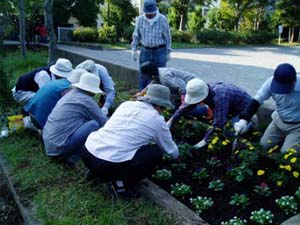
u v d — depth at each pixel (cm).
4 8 1656
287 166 342
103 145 320
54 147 399
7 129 525
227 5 2964
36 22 1941
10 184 391
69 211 322
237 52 1862
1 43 1441
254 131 480
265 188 336
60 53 1461
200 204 320
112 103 562
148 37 632
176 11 2861
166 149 340
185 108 444
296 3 2862
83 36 2122
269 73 1034
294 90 385
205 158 416
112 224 299
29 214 326
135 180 336
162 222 298
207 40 2484
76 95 399
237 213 315
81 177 379
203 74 996
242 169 360
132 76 844
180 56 1539
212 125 446
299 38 3009
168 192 355
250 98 449
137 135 318
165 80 501
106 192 350
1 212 382
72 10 2480
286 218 304
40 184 374
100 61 1016
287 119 405
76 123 396
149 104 329
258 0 2920
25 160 432
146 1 617
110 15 2403
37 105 457
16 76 937
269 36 2747
